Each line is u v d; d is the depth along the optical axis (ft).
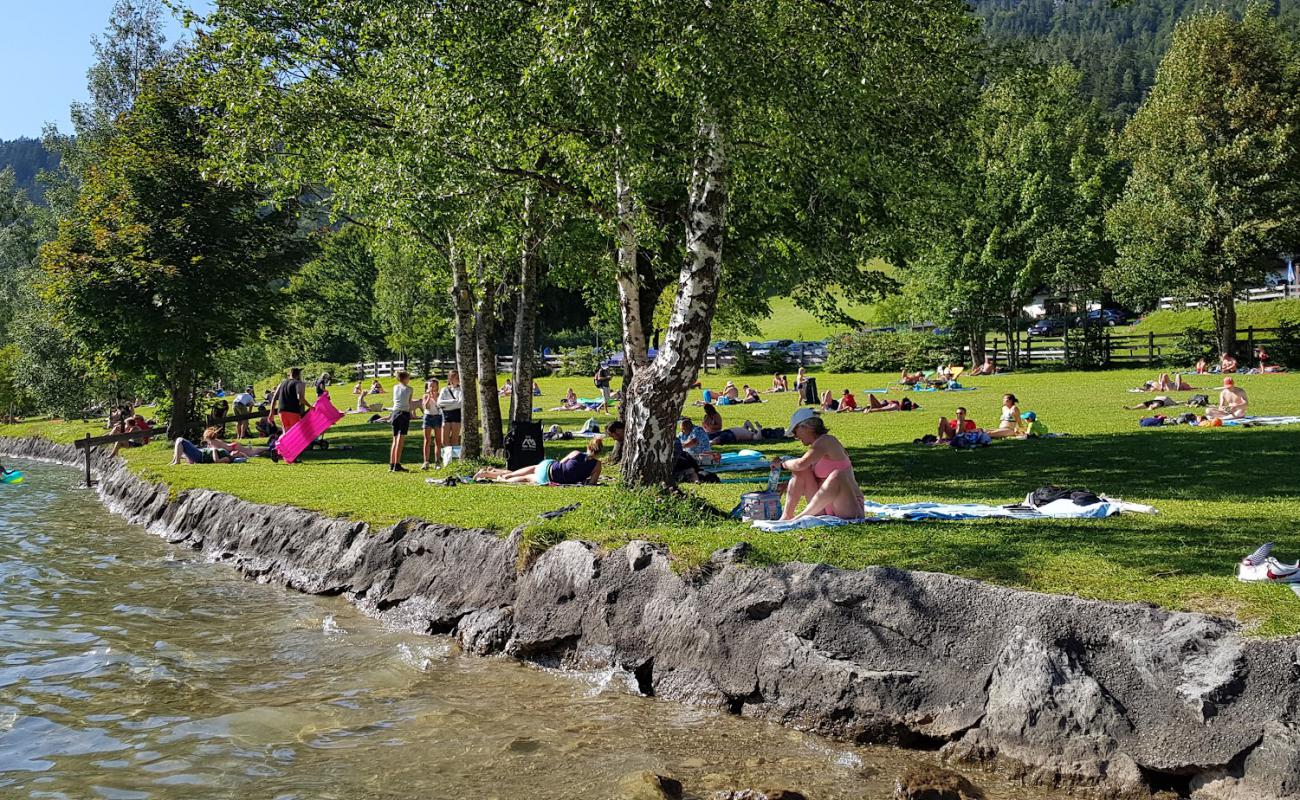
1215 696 20.24
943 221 61.21
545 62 37.63
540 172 47.29
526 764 23.34
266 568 45.09
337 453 84.53
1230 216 137.08
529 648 32.14
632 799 20.56
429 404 68.23
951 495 44.37
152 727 25.75
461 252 57.41
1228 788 19.53
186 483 63.10
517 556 34.55
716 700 27.32
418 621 36.01
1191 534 29.84
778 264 61.21
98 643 33.68
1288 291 175.22
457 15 41.68
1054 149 158.92
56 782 22.11
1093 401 99.96
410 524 40.40
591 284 59.72
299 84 50.24
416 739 25.02
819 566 27.25
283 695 28.50
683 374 36.58
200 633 35.24
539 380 183.11
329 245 110.83
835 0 36.78
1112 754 21.03
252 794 21.58
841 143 39.09
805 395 115.14
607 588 31.19
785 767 22.93
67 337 104.01
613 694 28.78
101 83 125.39
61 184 150.20
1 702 27.55
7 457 147.43
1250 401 89.92
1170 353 157.38
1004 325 174.91
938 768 21.27
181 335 99.09
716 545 30.37
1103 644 22.22
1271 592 22.72
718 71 33.27
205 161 55.06
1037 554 27.48
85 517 68.33
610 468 57.31
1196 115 143.95
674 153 39.55
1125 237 152.15
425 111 43.39
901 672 24.56
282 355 220.64
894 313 231.71
